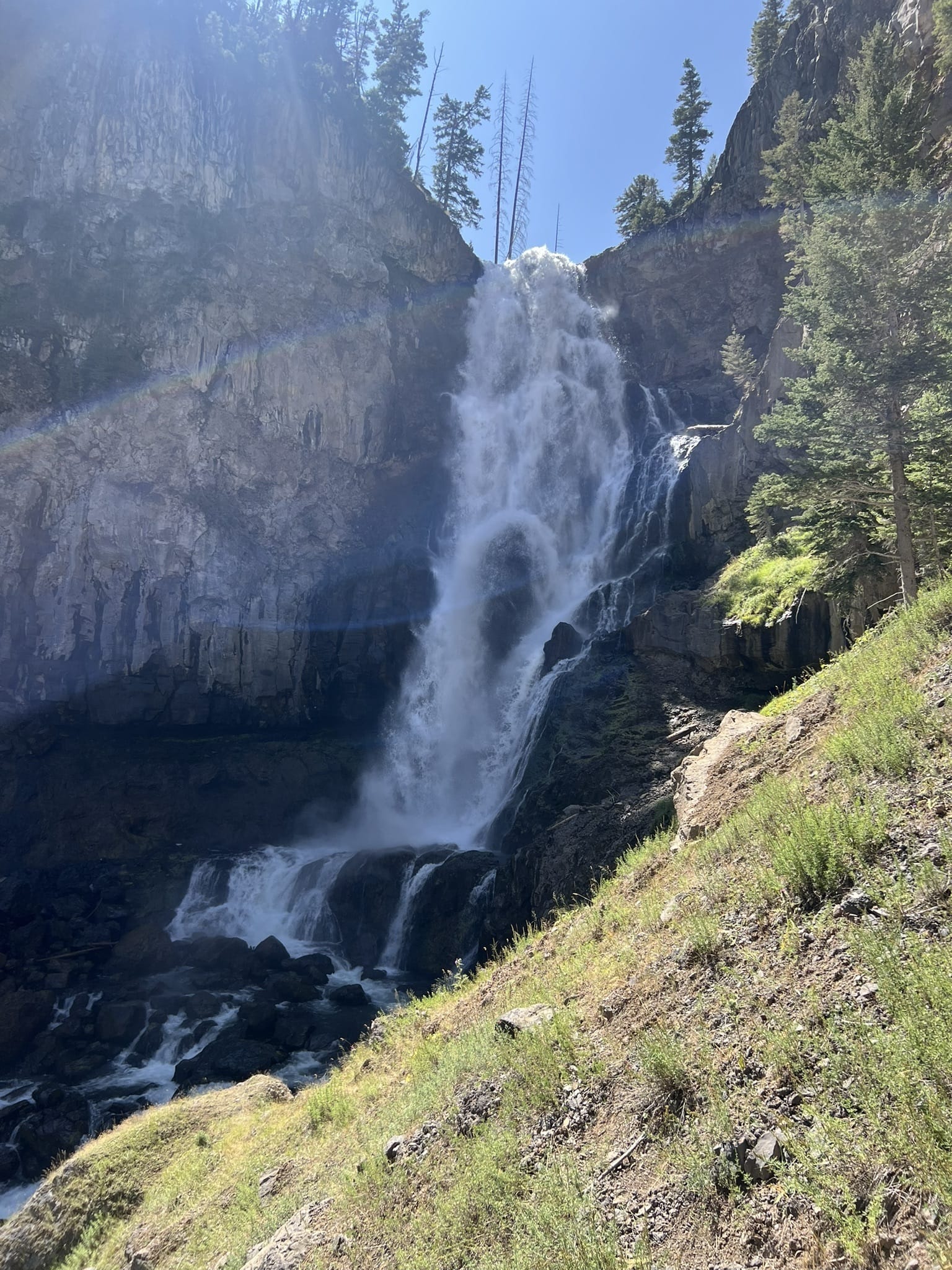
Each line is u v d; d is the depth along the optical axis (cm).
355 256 4397
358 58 5484
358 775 3938
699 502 3434
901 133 1891
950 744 639
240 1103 1264
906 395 1638
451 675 4075
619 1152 482
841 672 1100
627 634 3058
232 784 3775
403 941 2619
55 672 3741
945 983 405
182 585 3988
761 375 3288
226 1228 819
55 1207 1098
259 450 4078
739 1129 427
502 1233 482
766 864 675
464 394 4762
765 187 4219
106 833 3481
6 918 2983
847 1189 354
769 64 4534
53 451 3606
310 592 4341
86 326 3684
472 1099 653
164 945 2761
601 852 1820
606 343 4828
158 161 3894
